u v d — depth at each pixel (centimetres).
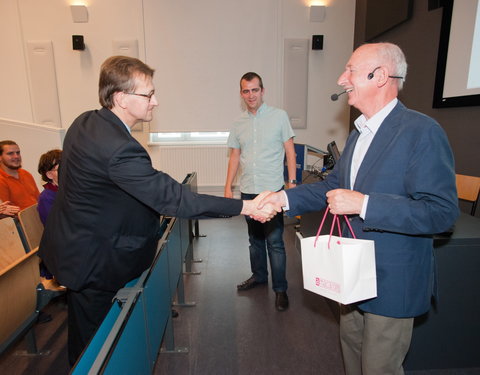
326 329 210
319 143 501
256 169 228
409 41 339
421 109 322
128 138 116
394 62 104
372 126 110
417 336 166
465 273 160
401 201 96
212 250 337
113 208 120
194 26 464
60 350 196
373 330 112
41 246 133
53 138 358
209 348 194
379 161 104
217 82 479
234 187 505
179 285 233
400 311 106
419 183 95
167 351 191
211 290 258
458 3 261
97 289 128
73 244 119
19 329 162
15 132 357
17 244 193
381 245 106
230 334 207
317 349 192
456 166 277
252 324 216
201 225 416
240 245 349
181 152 495
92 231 119
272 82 480
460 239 156
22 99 477
